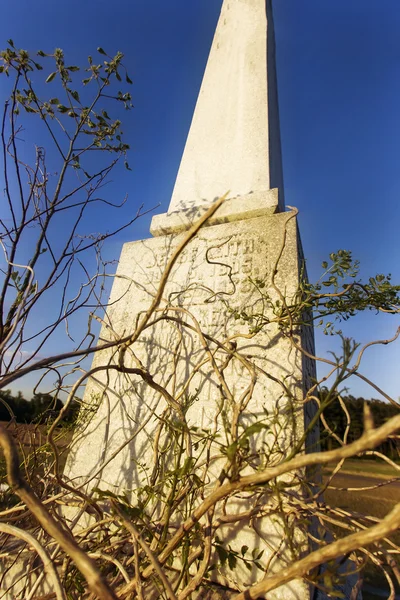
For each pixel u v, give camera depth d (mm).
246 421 1923
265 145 3174
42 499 1819
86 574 633
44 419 2283
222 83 3822
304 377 2051
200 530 1392
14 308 2133
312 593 1589
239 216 2773
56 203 2344
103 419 2352
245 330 2215
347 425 1540
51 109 2385
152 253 2943
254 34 3938
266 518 1652
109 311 2795
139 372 1457
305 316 2395
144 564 1425
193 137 3621
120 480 2078
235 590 1555
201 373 2197
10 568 1724
